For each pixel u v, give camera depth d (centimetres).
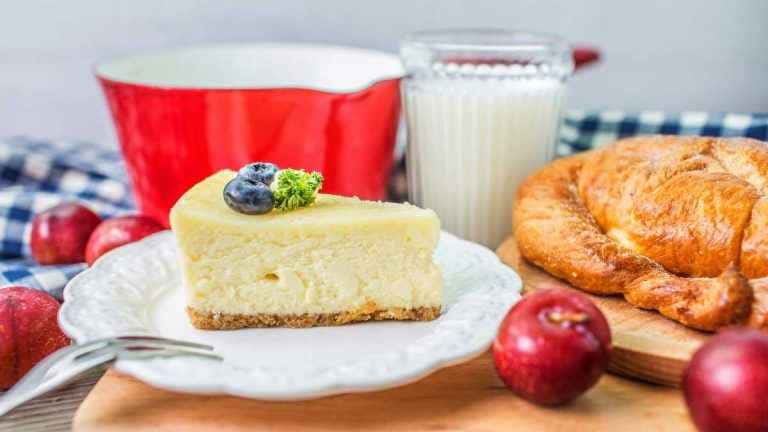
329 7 86
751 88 88
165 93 64
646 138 64
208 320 56
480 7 86
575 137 78
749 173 60
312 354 53
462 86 69
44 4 87
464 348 52
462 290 58
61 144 86
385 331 56
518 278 59
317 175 58
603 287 58
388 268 56
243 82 77
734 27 86
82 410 50
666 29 87
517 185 70
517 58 69
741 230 57
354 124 67
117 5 87
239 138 66
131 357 50
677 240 58
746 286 53
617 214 61
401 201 81
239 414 50
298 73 78
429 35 74
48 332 55
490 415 50
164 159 67
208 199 58
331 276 56
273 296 56
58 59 88
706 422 48
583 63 75
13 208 73
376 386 49
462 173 70
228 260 55
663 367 52
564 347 49
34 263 71
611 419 50
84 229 68
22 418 52
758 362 47
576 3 86
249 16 87
